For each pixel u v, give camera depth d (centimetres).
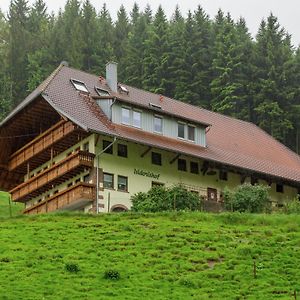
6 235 4847
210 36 11612
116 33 12938
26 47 12500
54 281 3859
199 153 6662
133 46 11831
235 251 4484
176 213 5425
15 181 7444
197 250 4494
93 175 6162
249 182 7069
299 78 10725
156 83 10862
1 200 8362
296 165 7669
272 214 5638
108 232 4897
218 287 3862
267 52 10812
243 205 6112
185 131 6825
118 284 3862
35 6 14162
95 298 3606
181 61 10912
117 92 7050
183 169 6725
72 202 6131
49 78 6738
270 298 3681
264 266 4200
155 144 6338
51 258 4284
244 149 7400
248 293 3778
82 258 4294
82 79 6931
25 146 6919
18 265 4138
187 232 4884
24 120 6875
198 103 10606
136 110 6550
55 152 6700
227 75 10562
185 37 11262
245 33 12112
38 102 6525
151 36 11306
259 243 4662
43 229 5006
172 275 4047
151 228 5009
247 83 10581
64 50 12062
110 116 6412
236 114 10319
